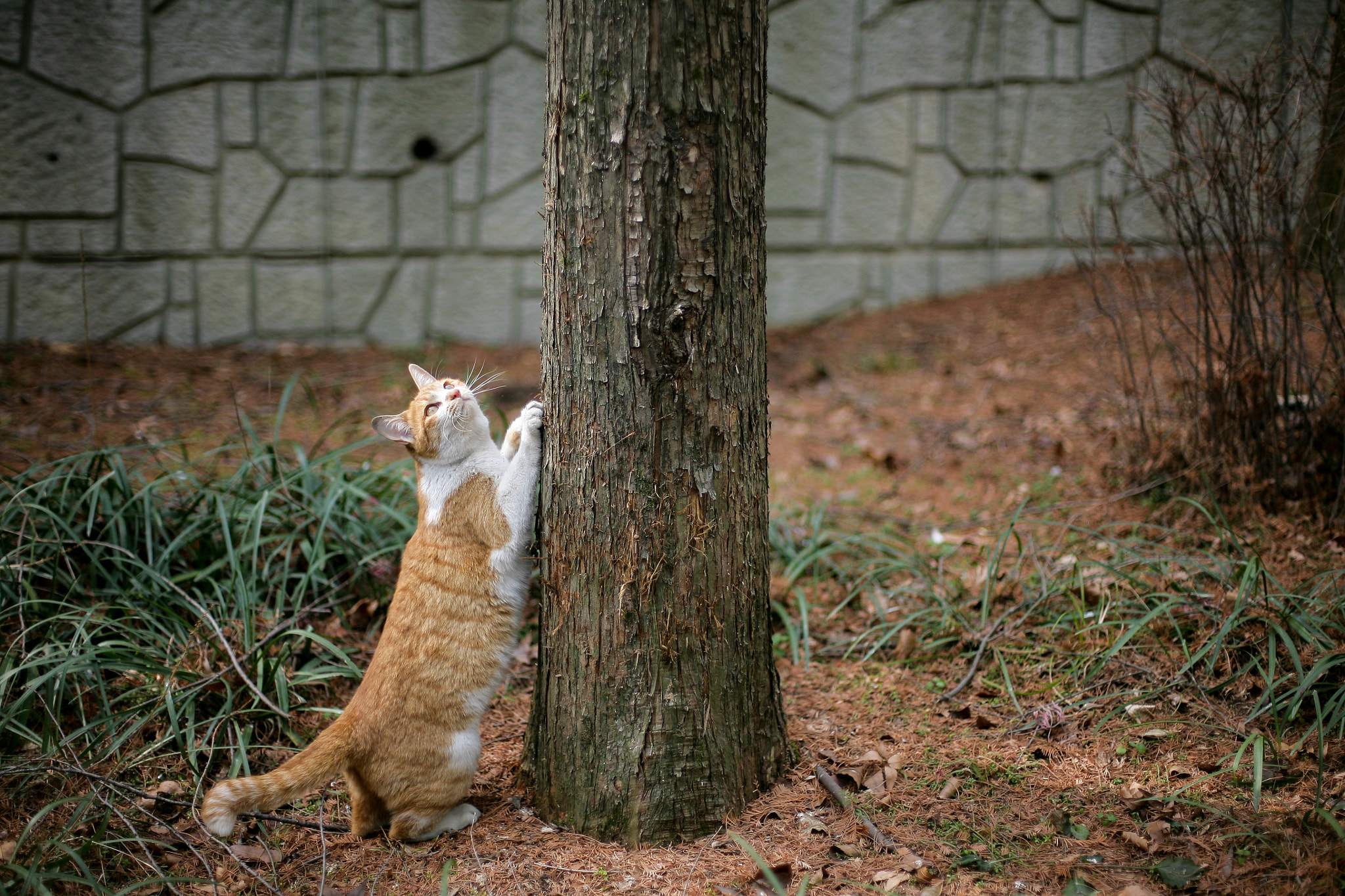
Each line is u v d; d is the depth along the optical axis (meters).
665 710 2.81
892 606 4.34
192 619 3.88
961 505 5.35
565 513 2.83
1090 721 3.37
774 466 6.23
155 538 4.21
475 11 8.34
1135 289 4.87
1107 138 8.06
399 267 8.76
